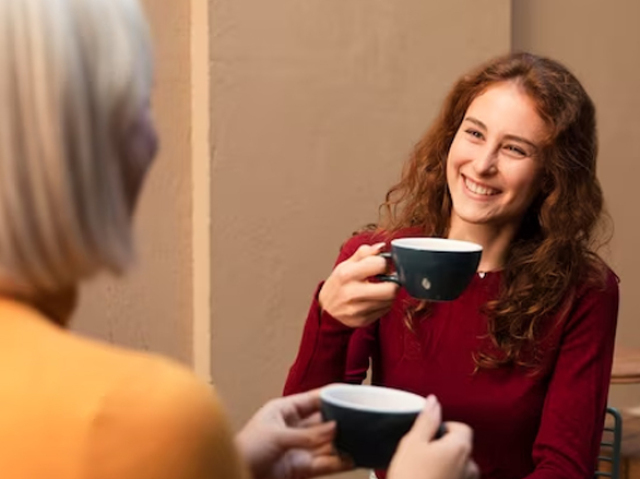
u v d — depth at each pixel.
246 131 3.99
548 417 2.08
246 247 4.03
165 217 4.02
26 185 0.95
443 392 2.12
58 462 0.96
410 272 1.87
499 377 2.10
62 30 0.95
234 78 3.96
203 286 4.02
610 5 4.71
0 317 1.01
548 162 2.12
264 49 3.99
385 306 1.97
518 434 2.11
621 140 4.78
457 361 2.12
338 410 1.38
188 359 4.11
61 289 1.03
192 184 4.05
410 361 2.14
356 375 2.20
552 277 2.10
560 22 4.63
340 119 4.12
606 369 2.13
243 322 4.05
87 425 0.96
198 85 3.97
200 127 3.98
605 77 4.73
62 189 0.95
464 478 1.28
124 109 1.00
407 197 2.37
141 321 4.02
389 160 4.21
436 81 4.26
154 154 1.06
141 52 1.02
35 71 0.94
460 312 2.12
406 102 4.22
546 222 2.14
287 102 4.04
